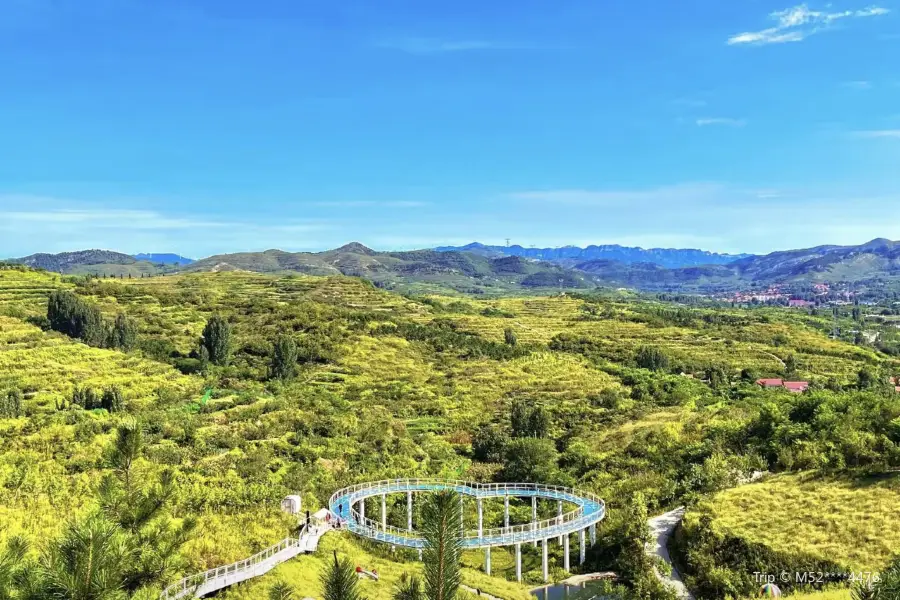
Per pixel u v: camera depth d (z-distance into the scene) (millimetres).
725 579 46250
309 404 106750
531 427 99875
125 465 22672
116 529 15953
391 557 49969
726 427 81688
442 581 11688
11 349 118188
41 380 104062
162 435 82312
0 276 180250
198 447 78188
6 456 62312
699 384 140875
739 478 63969
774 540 48969
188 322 161875
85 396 96375
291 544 44562
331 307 186875
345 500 60688
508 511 66625
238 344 148875
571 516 62000
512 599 47406
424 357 153625
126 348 133375
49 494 48781
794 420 75875
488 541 53844
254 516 49906
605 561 57688
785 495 56188
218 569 37219
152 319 158875
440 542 11797
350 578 12758
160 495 22438
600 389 131625
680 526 56562
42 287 172625
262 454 78000
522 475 78750
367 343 155750
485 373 143625
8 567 14523
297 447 83250
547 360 155875
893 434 61344
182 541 21484
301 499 59688
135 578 19234
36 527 40625
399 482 67812
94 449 67938
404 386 130875
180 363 129500
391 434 98625
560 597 51375
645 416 108750
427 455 91875
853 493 53719
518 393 130000
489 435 96438
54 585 13805
